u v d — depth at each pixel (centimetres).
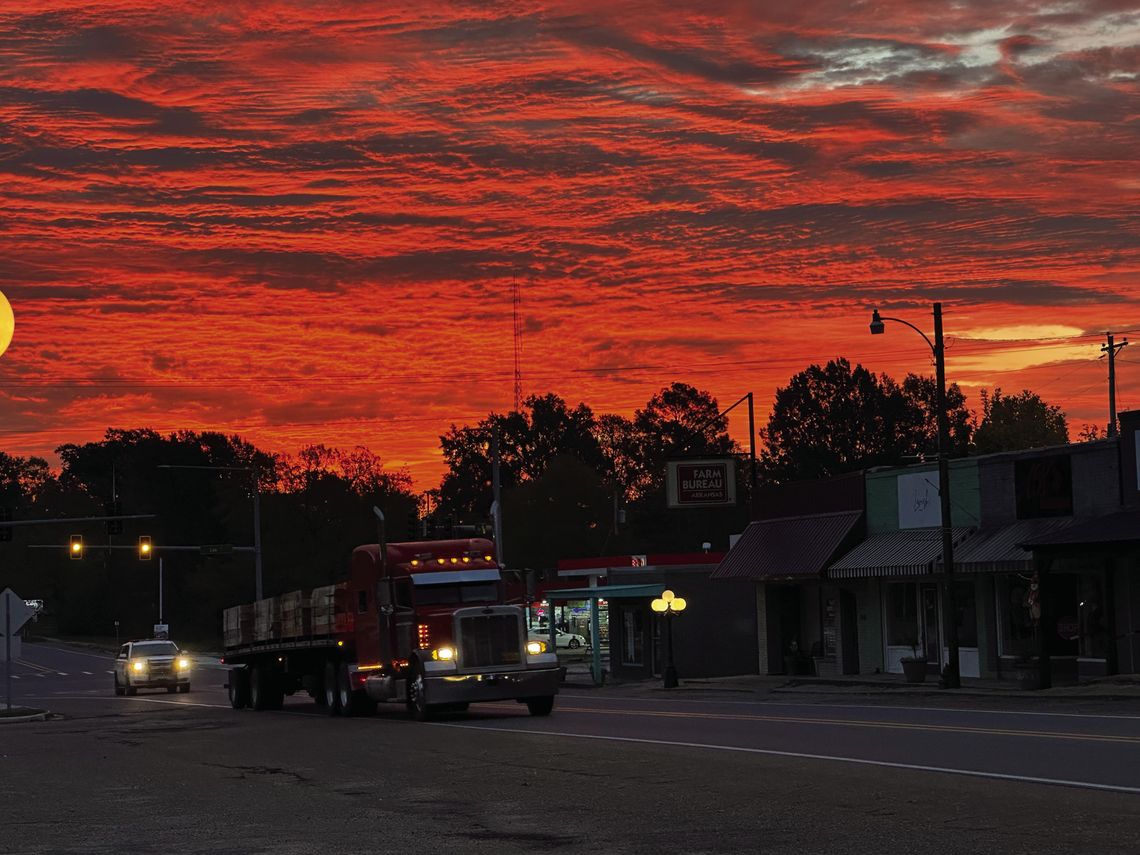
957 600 4147
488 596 3272
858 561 4362
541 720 2972
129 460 17200
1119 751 1845
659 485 15950
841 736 2239
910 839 1248
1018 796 1472
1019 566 3662
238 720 3516
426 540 3506
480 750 2286
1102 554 3497
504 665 3133
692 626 5484
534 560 12750
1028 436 10206
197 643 13925
